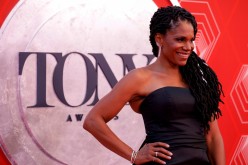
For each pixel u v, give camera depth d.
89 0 3.33
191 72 2.03
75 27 3.29
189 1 3.75
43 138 3.21
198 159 1.95
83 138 3.34
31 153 3.18
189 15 1.98
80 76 3.32
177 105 1.93
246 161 4.04
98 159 3.39
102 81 3.40
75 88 3.30
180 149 1.92
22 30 3.12
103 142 2.03
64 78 3.26
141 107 2.04
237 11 3.97
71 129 3.29
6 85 3.09
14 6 3.13
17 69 3.12
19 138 3.14
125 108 3.47
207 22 3.83
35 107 3.18
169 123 1.95
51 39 3.21
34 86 3.17
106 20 3.39
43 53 3.19
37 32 3.16
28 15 3.14
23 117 3.14
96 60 3.37
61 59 3.25
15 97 3.12
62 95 3.25
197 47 3.79
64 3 3.25
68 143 3.29
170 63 2.02
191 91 1.99
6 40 3.08
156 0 3.64
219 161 2.11
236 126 3.99
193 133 1.96
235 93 3.98
